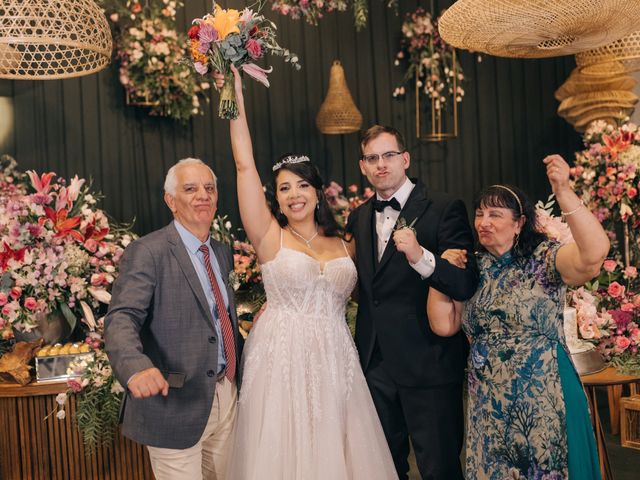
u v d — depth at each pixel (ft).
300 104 22.63
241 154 10.00
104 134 20.51
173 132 21.20
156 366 9.41
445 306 9.82
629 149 14.25
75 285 12.65
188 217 9.77
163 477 9.55
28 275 12.35
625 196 14.19
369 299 10.75
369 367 10.84
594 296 12.87
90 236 13.14
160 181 21.11
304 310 10.15
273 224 10.51
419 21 22.65
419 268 9.36
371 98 23.41
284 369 9.91
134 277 9.26
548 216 11.94
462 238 10.33
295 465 9.72
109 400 11.93
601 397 18.04
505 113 24.93
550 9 9.98
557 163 8.47
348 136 23.21
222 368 9.91
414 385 10.41
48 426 12.00
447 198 10.64
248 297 14.12
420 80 23.77
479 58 22.91
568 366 9.16
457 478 10.51
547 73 25.14
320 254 10.55
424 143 24.21
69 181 20.22
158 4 19.97
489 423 9.32
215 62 9.50
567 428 8.98
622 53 16.19
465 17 10.50
